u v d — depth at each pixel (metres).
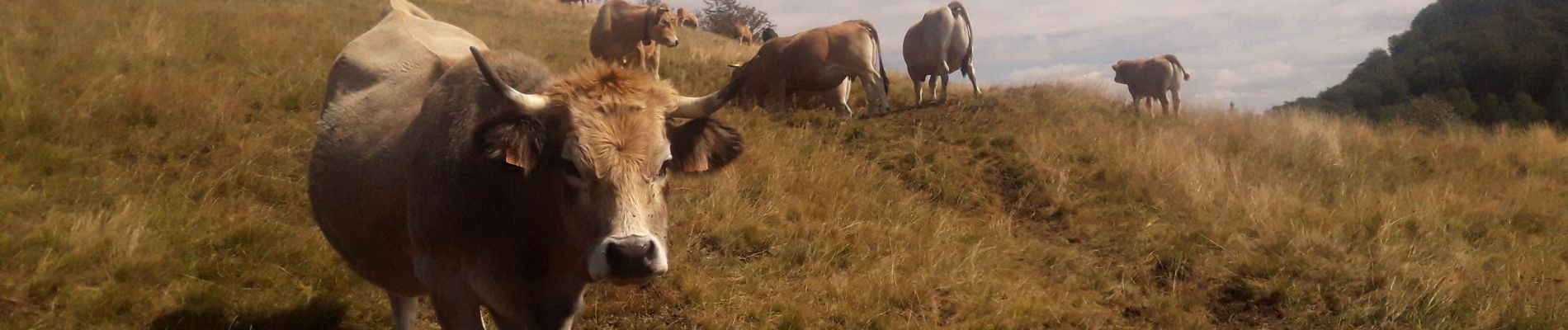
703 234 7.10
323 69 10.00
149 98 7.91
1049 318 6.65
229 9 13.02
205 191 6.82
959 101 12.29
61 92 7.96
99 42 9.55
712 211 7.41
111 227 5.82
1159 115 13.06
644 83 3.81
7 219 5.80
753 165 8.52
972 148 10.29
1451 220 8.58
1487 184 10.16
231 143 7.58
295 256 6.15
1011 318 6.54
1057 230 8.58
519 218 3.84
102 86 8.16
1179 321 6.79
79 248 5.53
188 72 9.20
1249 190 9.12
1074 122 11.36
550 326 4.04
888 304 6.52
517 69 4.21
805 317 6.16
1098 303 7.11
